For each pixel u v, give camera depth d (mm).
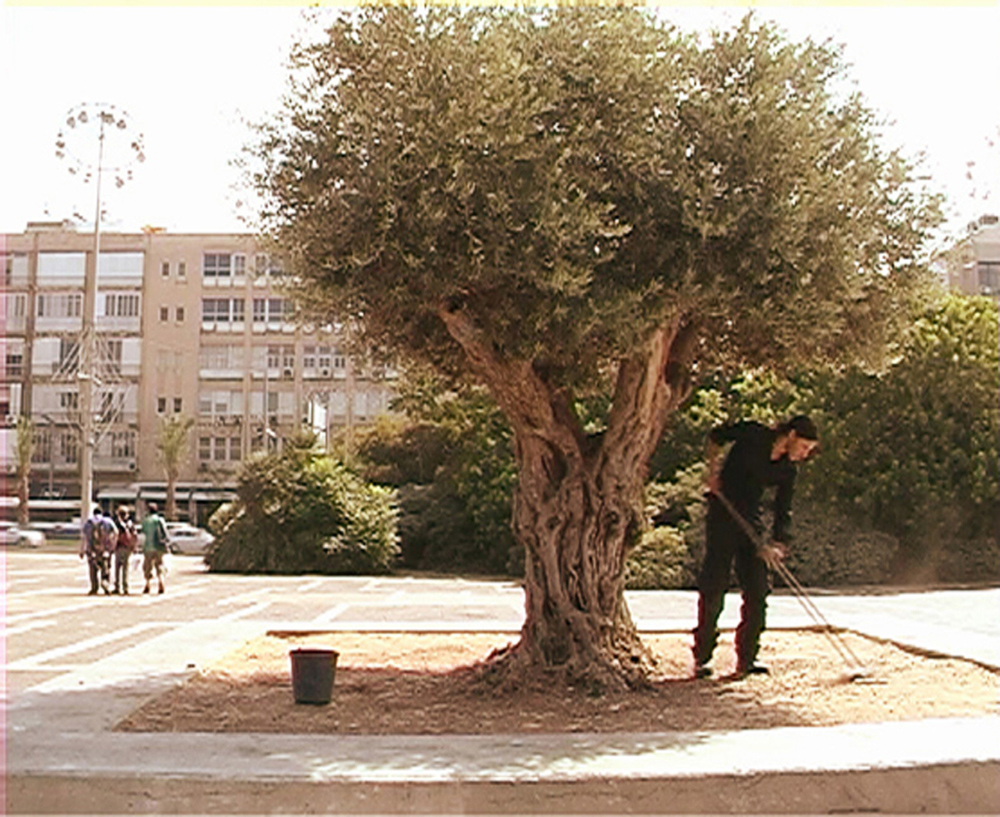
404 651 10805
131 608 17062
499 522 30922
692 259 7086
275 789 5211
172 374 57281
